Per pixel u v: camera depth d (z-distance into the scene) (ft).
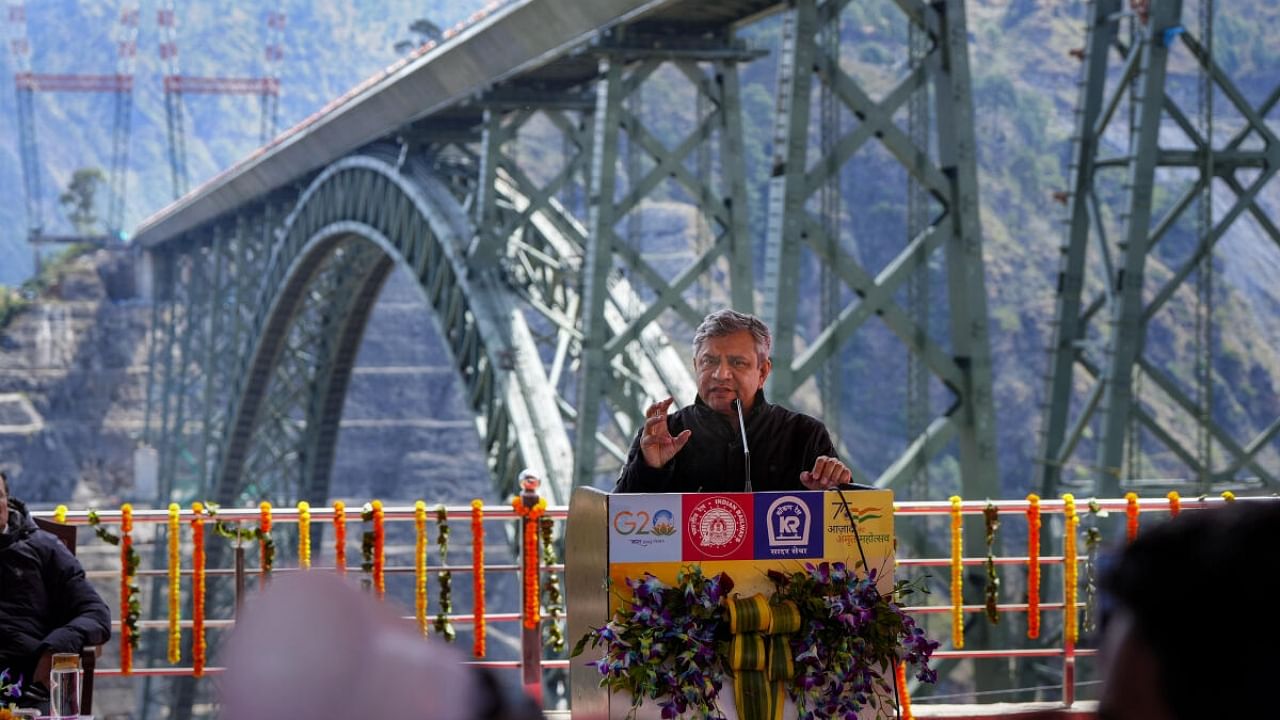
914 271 69.21
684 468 16.70
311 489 218.79
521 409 108.99
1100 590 3.95
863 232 316.81
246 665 3.33
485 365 116.88
